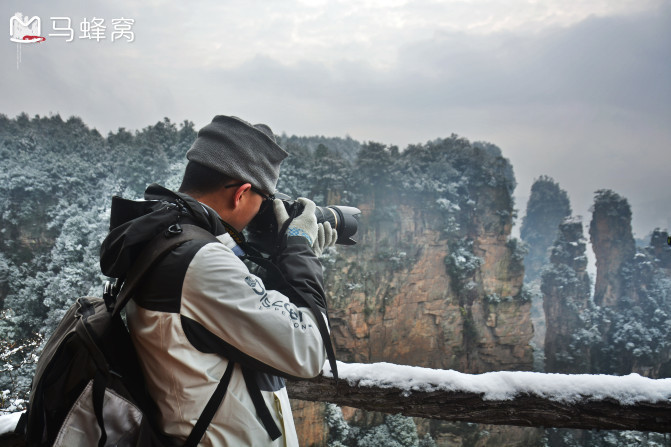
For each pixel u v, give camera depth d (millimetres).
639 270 89750
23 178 57875
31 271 55844
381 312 60375
